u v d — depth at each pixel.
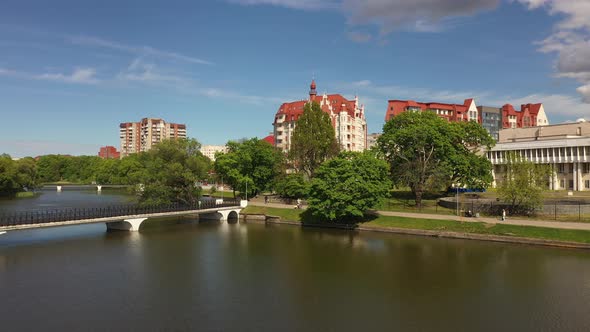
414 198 106.12
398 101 191.12
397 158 98.62
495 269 52.88
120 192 186.50
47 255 59.19
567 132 135.12
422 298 43.16
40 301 41.31
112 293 43.97
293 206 102.25
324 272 52.44
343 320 37.69
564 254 59.50
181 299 42.50
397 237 74.56
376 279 49.56
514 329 35.62
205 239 72.94
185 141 101.06
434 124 97.31
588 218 72.44
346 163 82.81
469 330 35.56
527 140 140.88
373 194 80.06
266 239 73.25
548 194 105.19
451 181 97.38
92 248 64.00
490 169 100.56
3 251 61.31
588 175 119.69
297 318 38.03
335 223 85.81
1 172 144.25
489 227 71.81
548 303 41.34
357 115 168.00
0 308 39.38
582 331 35.12
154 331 34.88
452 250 63.38
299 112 161.75
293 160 116.12
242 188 114.38
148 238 73.12
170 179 91.06
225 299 42.69
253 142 118.19
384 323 37.09
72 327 35.38
